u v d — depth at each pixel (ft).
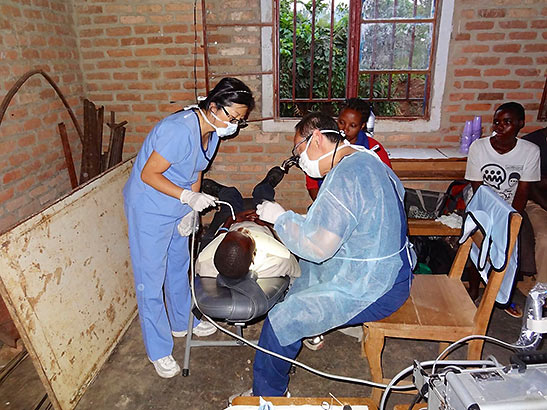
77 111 9.59
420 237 9.05
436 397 2.97
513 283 4.89
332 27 10.19
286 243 4.74
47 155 8.38
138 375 6.55
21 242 4.95
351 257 4.88
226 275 4.90
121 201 7.56
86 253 6.33
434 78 9.81
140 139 10.37
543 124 9.94
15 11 7.40
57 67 8.77
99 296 6.65
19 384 6.28
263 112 10.30
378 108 11.53
